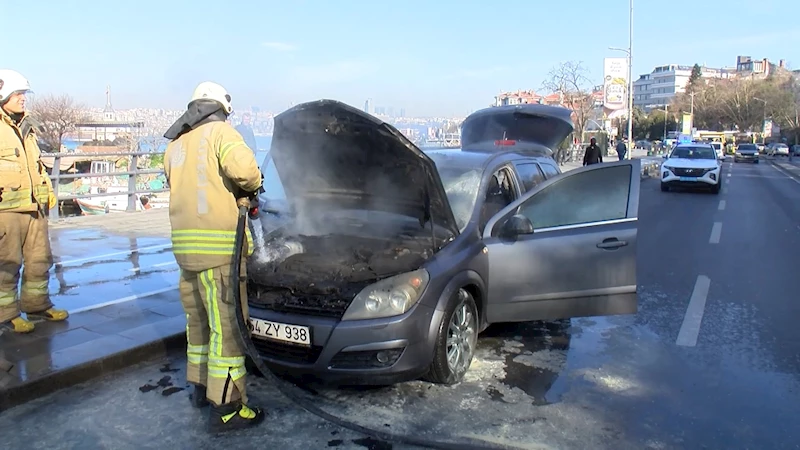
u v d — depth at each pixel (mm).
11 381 3912
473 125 8977
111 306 5586
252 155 3377
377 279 3979
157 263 7387
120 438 3506
